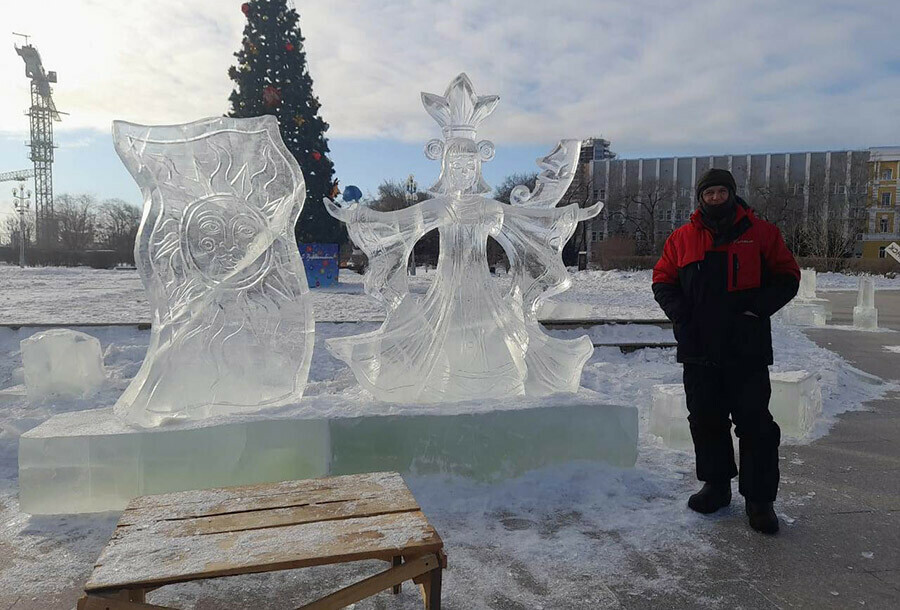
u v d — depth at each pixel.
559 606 2.80
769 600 2.86
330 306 16.16
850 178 58.75
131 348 8.67
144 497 2.76
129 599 2.21
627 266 43.91
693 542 3.42
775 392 5.53
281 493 2.79
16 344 8.98
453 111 4.84
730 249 3.62
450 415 4.12
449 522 3.65
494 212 4.80
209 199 4.41
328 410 4.23
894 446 5.22
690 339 3.75
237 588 2.97
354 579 3.05
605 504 3.91
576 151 5.02
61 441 3.75
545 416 4.23
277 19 22.31
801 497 4.09
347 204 4.57
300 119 22.50
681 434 5.13
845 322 15.48
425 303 4.88
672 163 67.94
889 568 3.16
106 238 80.31
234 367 4.39
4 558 3.26
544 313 12.82
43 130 77.44
